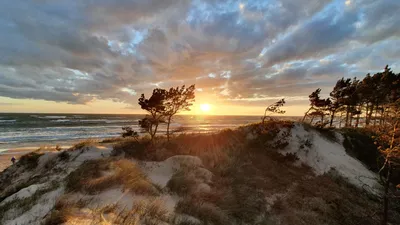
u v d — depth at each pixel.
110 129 38.16
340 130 17.22
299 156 12.23
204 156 10.75
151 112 12.98
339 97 21.70
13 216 4.40
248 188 7.91
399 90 18.11
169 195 6.52
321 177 10.33
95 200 5.23
